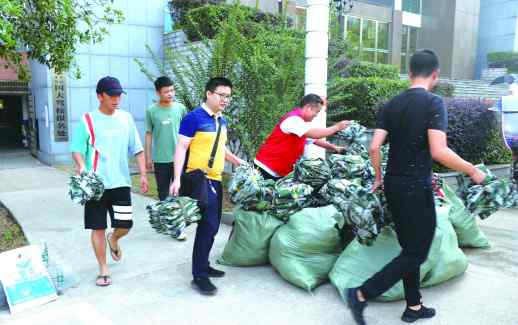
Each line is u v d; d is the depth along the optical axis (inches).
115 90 139.4
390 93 324.5
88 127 141.6
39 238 199.6
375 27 720.3
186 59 275.4
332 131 160.7
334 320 127.0
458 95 522.6
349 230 155.0
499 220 238.2
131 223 151.6
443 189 185.2
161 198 209.2
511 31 768.3
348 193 126.9
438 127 106.3
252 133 251.1
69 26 210.4
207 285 143.7
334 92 281.0
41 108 427.8
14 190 308.0
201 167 140.9
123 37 426.6
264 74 247.8
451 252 146.3
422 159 110.3
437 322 123.7
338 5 389.4
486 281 149.7
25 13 201.6
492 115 315.9
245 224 161.8
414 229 112.0
